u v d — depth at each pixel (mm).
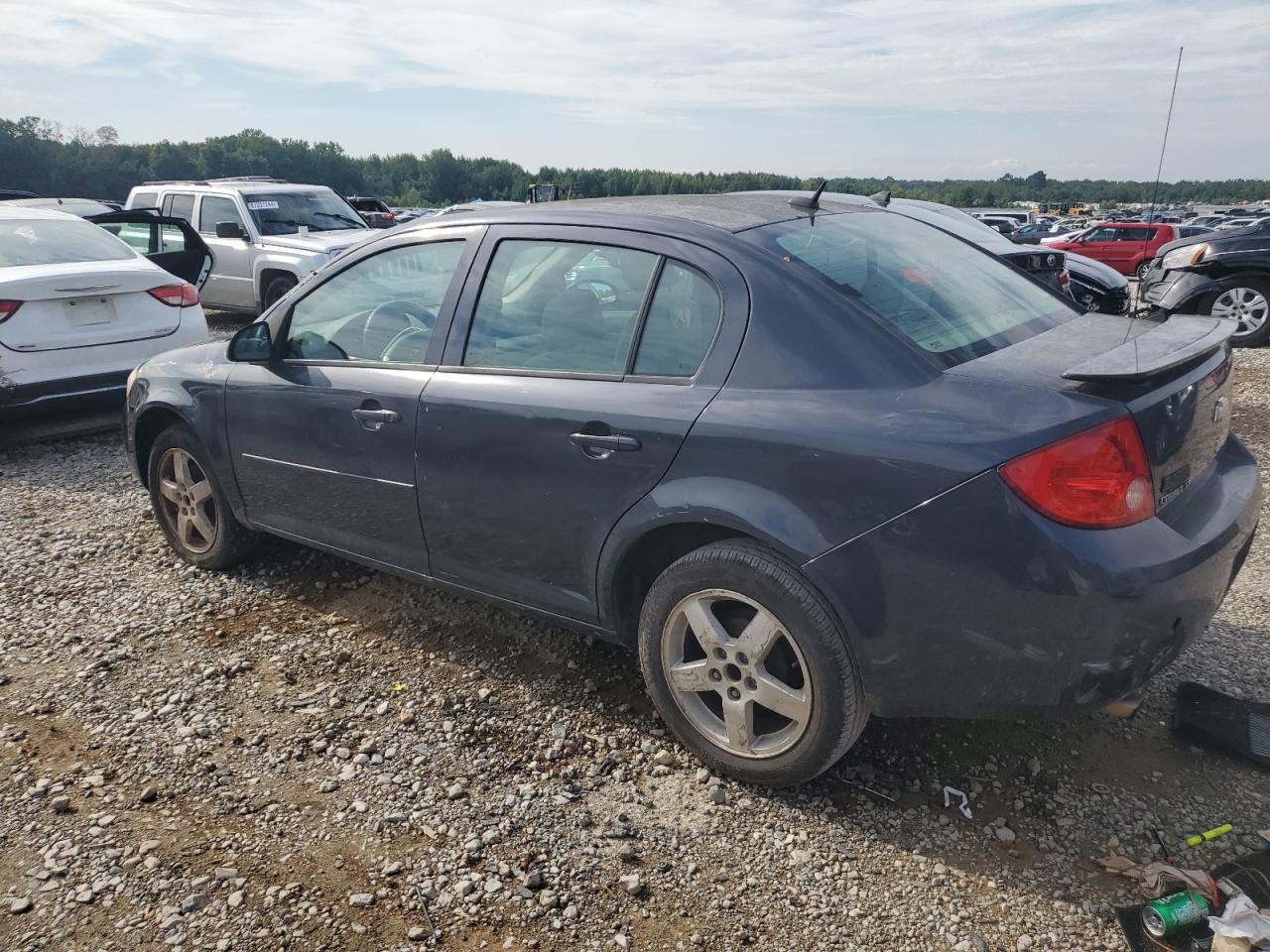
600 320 2945
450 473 3207
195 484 4355
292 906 2393
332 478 3625
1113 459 2207
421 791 2832
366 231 12414
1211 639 3494
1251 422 6480
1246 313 9664
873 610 2402
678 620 2803
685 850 2561
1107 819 2607
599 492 2840
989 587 2260
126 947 2281
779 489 2482
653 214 3014
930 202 9906
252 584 4293
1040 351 2611
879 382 2453
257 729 3178
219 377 4031
